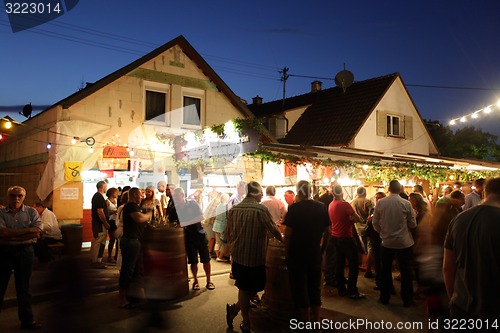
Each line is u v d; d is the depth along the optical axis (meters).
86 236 10.56
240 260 5.37
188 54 13.23
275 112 22.53
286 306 5.73
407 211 6.52
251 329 5.52
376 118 18.88
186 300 6.69
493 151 25.95
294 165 10.47
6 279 5.35
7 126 11.40
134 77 12.08
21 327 5.37
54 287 6.09
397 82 19.91
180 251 6.75
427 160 14.58
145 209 7.35
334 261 7.85
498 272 2.88
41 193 10.72
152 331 5.34
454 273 3.23
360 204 9.02
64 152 10.56
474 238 2.99
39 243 6.64
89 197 11.03
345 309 6.37
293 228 5.43
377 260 7.47
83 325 5.52
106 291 7.11
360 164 11.56
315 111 21.00
